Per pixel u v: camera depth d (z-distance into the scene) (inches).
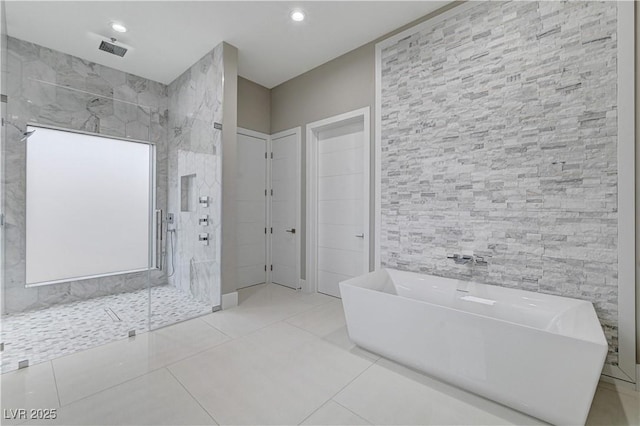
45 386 72.1
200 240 135.6
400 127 113.7
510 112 88.4
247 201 161.2
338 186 144.2
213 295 128.4
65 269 124.0
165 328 107.3
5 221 107.5
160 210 155.6
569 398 56.2
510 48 88.4
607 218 74.0
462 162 98.2
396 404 66.3
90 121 124.9
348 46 127.5
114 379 75.1
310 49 129.7
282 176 165.9
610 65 73.2
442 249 103.1
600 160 74.7
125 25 111.9
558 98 80.5
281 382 74.3
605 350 52.1
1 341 89.2
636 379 70.9
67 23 110.1
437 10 103.7
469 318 66.9
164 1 98.3
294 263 159.3
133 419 61.0
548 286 82.7
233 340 97.7
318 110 144.9
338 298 143.0
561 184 80.4
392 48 115.7
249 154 161.8
